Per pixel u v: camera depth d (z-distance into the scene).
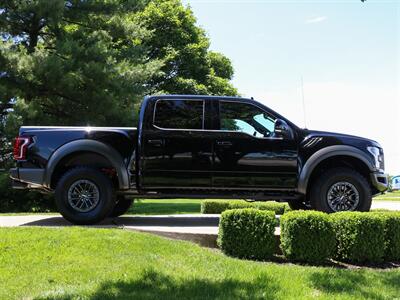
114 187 7.44
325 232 5.86
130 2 20.44
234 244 6.01
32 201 14.43
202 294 4.38
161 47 31.34
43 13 17.50
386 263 6.10
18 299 4.29
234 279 4.84
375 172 7.41
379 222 6.02
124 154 7.27
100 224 7.63
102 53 17.98
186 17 32.78
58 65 16.23
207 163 7.19
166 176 7.20
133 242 5.88
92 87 17.70
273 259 6.04
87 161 7.51
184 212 13.59
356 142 7.42
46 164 7.16
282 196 7.43
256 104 7.42
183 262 5.42
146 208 15.07
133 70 18.81
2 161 18.75
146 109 7.30
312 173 7.51
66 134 7.25
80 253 5.45
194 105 7.36
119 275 4.85
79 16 19.17
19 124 15.23
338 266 5.89
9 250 5.47
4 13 17.58
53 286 4.59
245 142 7.23
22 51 16.52
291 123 7.36
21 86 16.84
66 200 7.11
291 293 4.43
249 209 6.14
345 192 7.26
